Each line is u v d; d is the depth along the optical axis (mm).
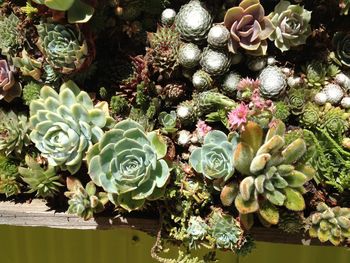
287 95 551
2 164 573
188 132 564
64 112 535
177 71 564
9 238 794
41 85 571
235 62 555
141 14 574
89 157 526
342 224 531
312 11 570
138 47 579
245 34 534
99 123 539
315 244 558
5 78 563
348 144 544
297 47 564
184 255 567
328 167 546
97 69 578
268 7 570
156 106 568
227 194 515
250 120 517
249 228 529
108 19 560
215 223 539
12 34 562
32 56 567
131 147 521
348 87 567
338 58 565
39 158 572
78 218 567
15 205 579
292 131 543
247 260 769
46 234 791
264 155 490
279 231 554
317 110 551
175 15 566
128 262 787
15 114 583
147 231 563
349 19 576
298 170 516
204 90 554
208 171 520
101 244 787
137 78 559
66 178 561
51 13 533
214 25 547
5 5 571
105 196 546
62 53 532
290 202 510
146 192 521
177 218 548
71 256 797
